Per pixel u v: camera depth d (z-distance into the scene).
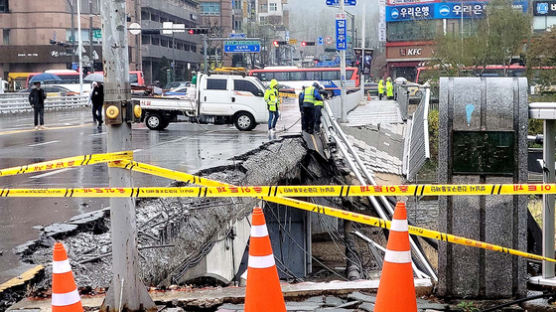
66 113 47.41
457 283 6.42
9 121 36.62
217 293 6.68
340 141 24.12
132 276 6.10
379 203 20.53
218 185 6.43
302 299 6.57
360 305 6.29
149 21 85.94
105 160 6.08
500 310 6.14
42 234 8.92
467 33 46.09
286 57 124.56
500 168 6.28
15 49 81.75
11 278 7.15
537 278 6.61
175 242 9.12
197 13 108.81
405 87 40.19
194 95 28.88
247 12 128.88
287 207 18.77
